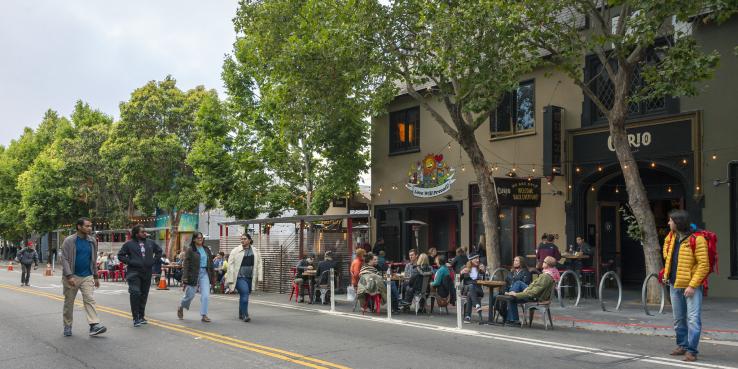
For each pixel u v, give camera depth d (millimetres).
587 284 16938
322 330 11891
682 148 16719
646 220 14375
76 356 9297
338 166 25500
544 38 14695
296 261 21109
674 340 10688
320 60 17828
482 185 16875
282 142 25609
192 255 13102
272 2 22094
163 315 14242
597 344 10227
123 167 35781
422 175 24312
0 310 15531
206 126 29750
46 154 50938
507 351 9555
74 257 11109
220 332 11586
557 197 19562
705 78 12867
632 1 13023
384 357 9078
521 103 20844
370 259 15031
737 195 15852
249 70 25766
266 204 27703
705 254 8609
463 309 14375
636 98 14062
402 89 24594
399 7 16453
